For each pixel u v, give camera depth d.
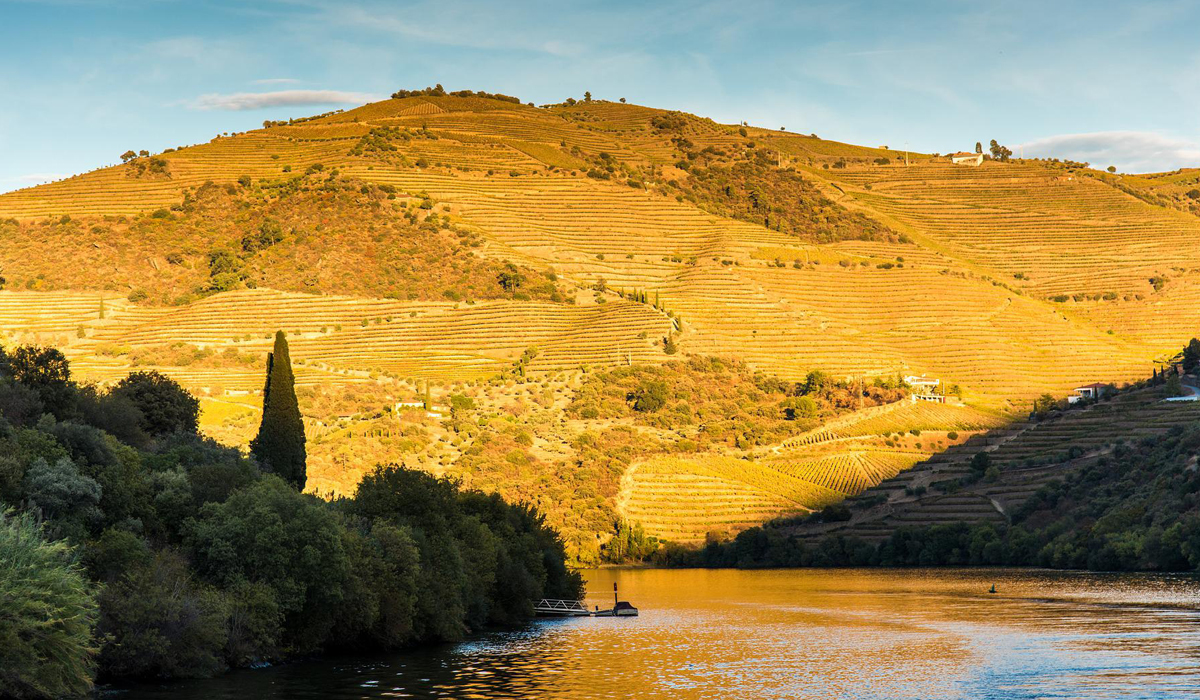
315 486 179.38
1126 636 95.25
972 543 186.75
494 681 76.94
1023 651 89.44
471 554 106.00
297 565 80.88
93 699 64.94
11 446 75.44
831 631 106.06
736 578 176.50
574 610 123.12
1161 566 156.00
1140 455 194.88
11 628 56.44
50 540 69.31
